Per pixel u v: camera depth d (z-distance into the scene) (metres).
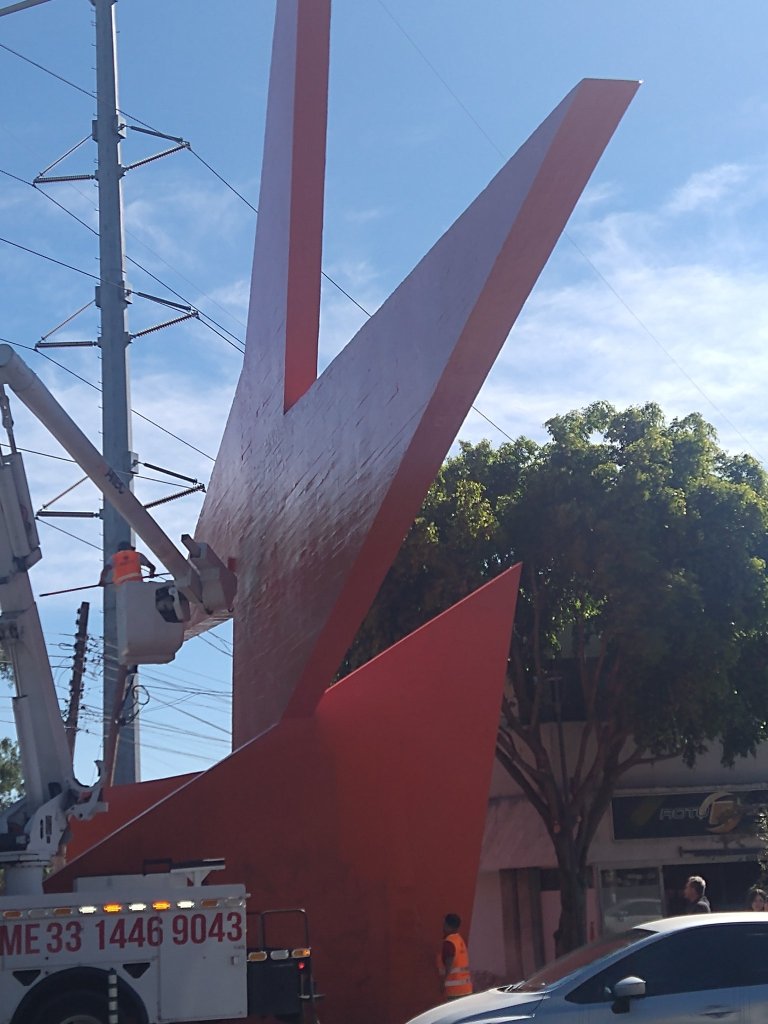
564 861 26.92
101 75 24.19
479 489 26.67
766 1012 9.26
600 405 27.91
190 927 12.84
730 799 30.83
